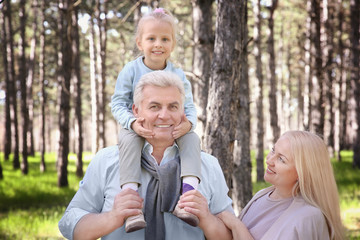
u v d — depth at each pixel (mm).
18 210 9523
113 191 2184
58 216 8555
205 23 5672
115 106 2439
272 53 14336
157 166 2156
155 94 2096
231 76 3744
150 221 2121
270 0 13688
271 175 2414
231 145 3768
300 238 2129
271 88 14375
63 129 13047
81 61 28203
